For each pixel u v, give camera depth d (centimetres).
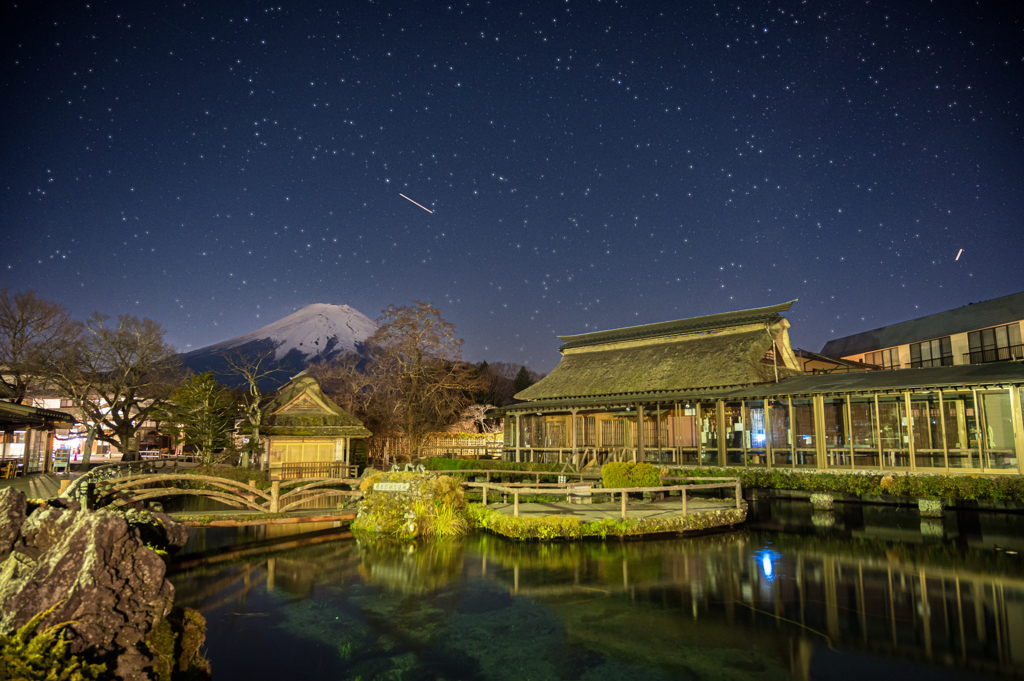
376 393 4759
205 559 1436
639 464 1970
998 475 1733
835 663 811
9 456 2853
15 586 559
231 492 2050
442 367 4662
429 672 793
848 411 2053
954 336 4006
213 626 970
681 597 1097
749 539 1581
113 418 3775
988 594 1099
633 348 3544
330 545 1580
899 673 780
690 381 2853
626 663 816
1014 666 797
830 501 2070
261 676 779
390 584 1200
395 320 4538
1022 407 1730
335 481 1948
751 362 2781
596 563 1335
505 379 7262
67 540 606
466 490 2339
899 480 1834
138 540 669
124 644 591
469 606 1058
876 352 4906
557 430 3312
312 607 1062
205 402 2747
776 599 1078
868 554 1407
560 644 885
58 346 3631
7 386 3584
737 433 2634
